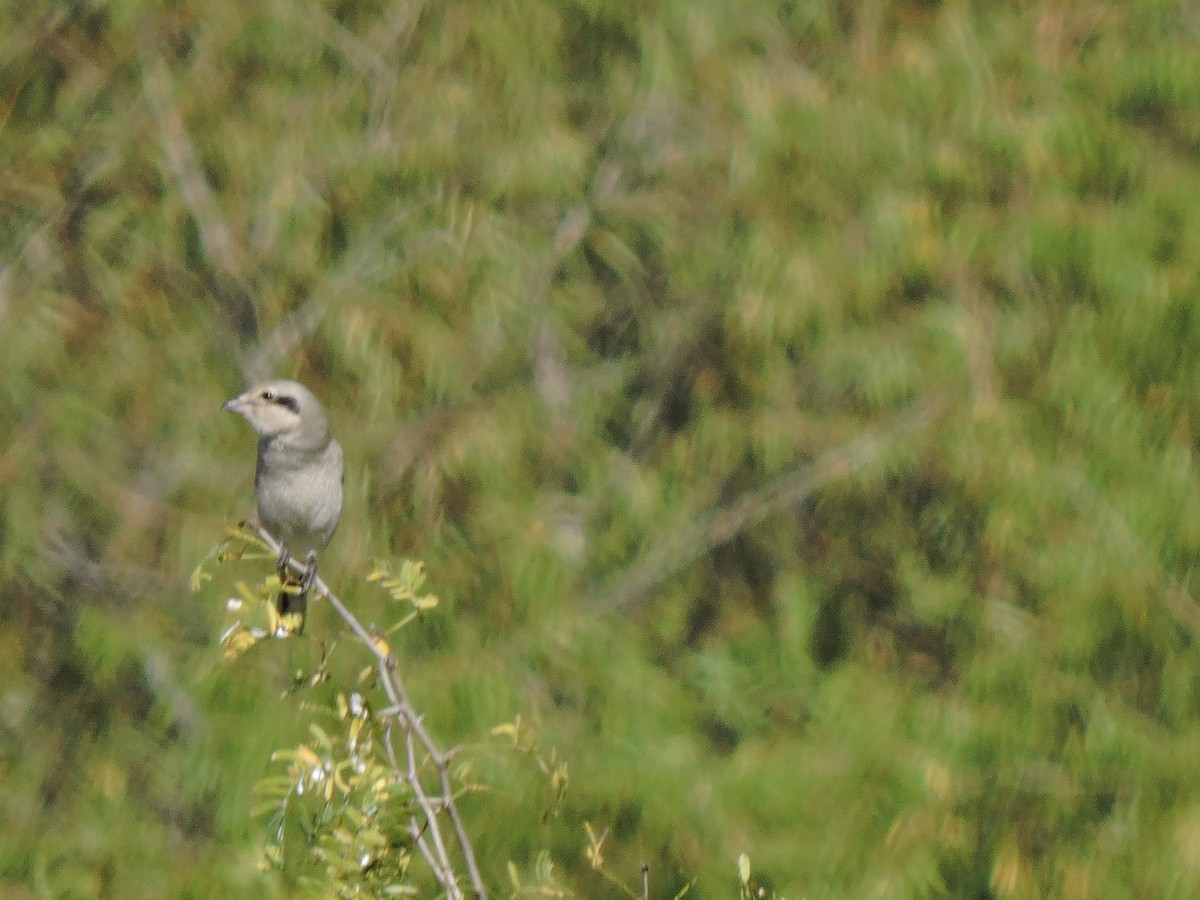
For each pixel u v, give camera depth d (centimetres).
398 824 689
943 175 1377
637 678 1332
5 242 1477
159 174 1482
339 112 1466
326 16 1496
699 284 1505
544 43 1495
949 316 1366
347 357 1376
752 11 1506
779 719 1427
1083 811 1260
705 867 1216
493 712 1223
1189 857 1202
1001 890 1197
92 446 1428
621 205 1519
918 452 1385
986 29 1452
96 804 1351
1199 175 1380
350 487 1348
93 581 1444
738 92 1457
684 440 1527
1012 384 1380
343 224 1451
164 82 1483
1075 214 1322
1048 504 1302
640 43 1502
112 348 1438
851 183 1415
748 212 1459
